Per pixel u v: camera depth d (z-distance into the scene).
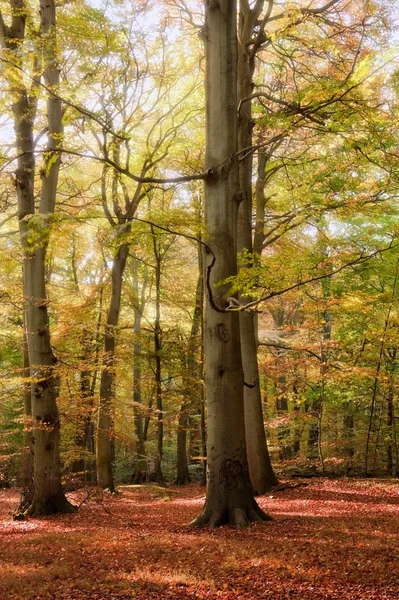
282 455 25.17
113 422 18.34
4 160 12.29
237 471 9.30
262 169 16.14
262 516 9.42
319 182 13.82
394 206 15.98
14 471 24.59
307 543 7.67
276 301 21.98
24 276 12.85
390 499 12.42
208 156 9.69
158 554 7.43
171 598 5.61
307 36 14.44
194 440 29.48
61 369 13.07
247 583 5.97
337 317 19.27
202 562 6.85
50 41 9.39
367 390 20.47
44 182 12.84
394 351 19.36
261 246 15.38
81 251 21.48
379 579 5.89
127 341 20.50
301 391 21.98
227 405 9.33
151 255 23.08
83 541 8.61
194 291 24.36
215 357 9.38
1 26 12.25
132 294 21.02
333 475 19.00
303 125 10.50
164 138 16.33
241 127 14.25
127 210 16.95
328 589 5.66
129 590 5.85
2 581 6.40
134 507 13.98
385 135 10.01
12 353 23.05
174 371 22.83
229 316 9.41
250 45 14.83
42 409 12.65
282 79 16.12
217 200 9.58
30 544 8.71
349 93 9.61
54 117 12.62
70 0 12.07
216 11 9.73
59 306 16.73
